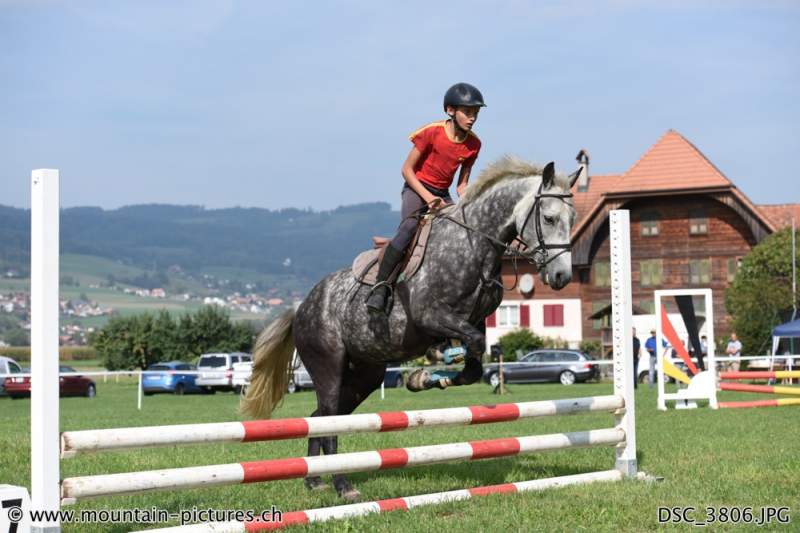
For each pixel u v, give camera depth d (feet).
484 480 26.48
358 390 27.14
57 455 17.19
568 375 115.03
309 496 24.66
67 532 20.20
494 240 22.88
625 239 26.32
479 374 22.76
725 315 172.65
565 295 180.65
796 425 42.39
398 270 23.79
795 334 103.04
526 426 44.37
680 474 26.78
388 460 21.48
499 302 23.81
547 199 22.18
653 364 92.22
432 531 19.25
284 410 61.57
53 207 17.29
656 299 55.62
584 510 20.84
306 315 26.16
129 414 61.21
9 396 117.91
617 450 26.27
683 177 173.47
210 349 180.86
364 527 19.84
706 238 174.81
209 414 60.29
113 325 179.32
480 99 23.97
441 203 24.16
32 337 17.16
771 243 144.25
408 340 23.84
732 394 75.10
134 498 24.45
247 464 19.62
